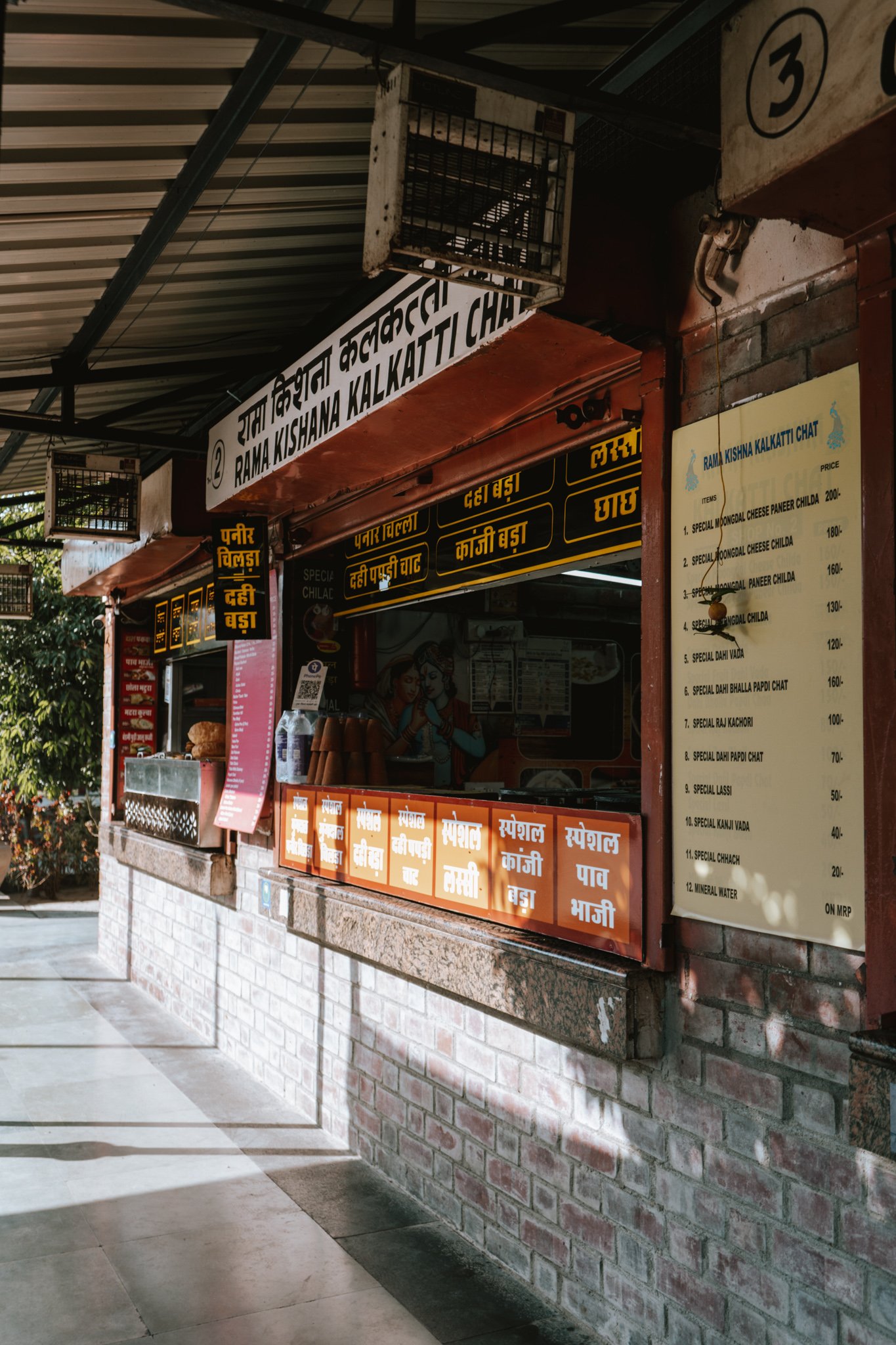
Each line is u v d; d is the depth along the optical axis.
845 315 2.58
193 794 6.88
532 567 3.95
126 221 3.91
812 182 2.13
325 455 4.40
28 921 11.55
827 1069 2.54
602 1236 3.28
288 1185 4.50
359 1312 3.44
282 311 5.17
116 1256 3.82
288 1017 5.63
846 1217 2.48
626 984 3.00
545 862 3.52
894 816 2.33
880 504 2.40
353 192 3.98
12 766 12.91
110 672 9.44
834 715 2.54
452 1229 4.07
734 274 2.90
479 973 3.73
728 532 2.88
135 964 8.44
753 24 2.17
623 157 3.00
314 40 2.16
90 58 2.90
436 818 4.20
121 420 5.41
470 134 2.28
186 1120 5.29
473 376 3.42
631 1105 3.18
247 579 5.68
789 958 2.65
